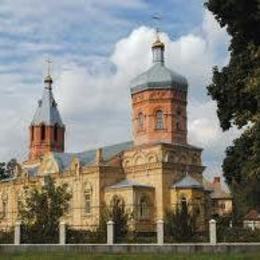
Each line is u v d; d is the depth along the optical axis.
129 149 74.94
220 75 38.94
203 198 70.94
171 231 49.91
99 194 72.75
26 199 63.25
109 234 44.72
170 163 71.38
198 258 33.84
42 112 93.12
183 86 75.81
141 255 36.88
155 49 76.81
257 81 33.56
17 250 43.34
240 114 36.66
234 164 39.78
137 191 69.81
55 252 41.03
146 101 75.06
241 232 50.50
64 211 64.94
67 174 78.19
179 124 75.06
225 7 35.91
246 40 37.09
